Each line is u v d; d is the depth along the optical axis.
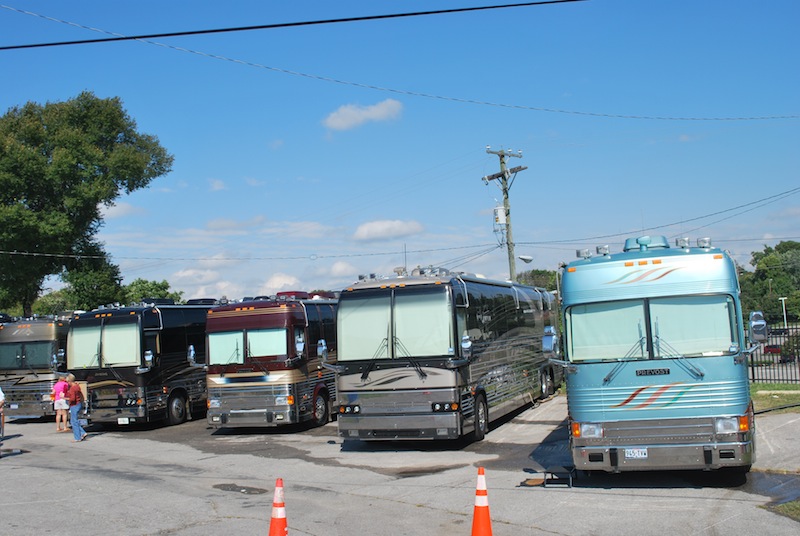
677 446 9.94
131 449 17.70
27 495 11.65
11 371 24.30
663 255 10.55
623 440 10.12
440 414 14.45
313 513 9.88
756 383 21.50
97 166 47.06
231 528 9.18
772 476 10.77
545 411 20.42
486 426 16.42
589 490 10.48
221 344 19.47
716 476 10.95
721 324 10.14
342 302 15.27
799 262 86.38
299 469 13.70
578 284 10.72
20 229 43.59
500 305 18.44
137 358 21.28
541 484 11.08
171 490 11.80
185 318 23.50
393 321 14.89
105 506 10.65
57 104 49.72
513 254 34.00
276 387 18.97
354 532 8.84
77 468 14.52
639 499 9.80
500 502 10.09
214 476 13.20
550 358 10.96
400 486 11.60
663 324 10.28
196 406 23.92
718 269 10.31
